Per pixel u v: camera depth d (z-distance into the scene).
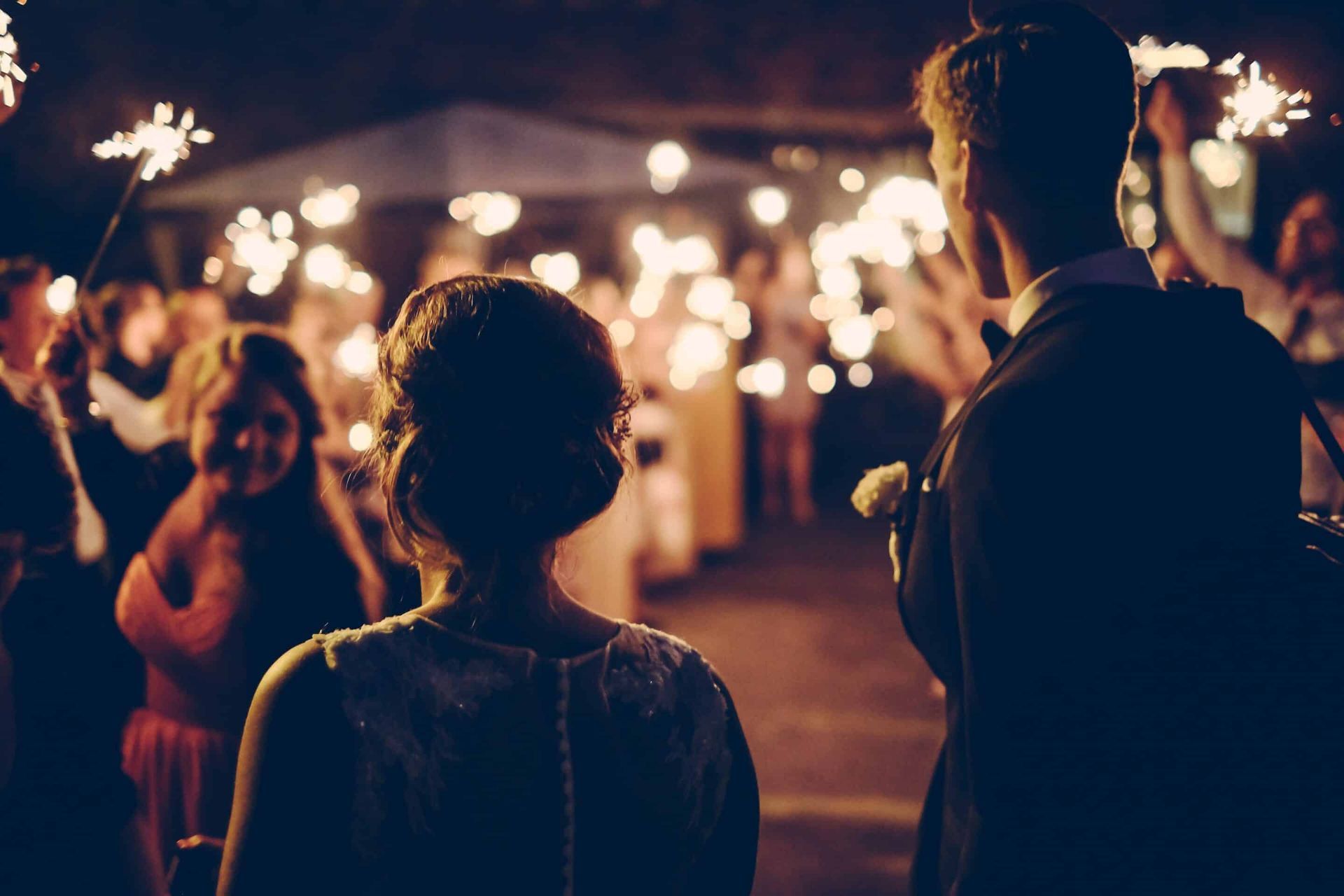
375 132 6.98
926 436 13.15
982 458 1.36
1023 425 1.34
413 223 8.84
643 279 8.07
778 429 10.24
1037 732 1.32
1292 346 3.07
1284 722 1.28
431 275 7.50
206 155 8.55
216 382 2.43
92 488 2.54
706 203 9.83
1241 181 3.55
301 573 2.43
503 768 1.14
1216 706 1.29
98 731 1.81
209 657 2.41
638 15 9.65
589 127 8.67
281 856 1.10
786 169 10.49
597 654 1.24
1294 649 1.29
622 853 1.19
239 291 5.91
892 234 5.91
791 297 9.94
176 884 1.65
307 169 6.88
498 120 6.96
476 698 1.15
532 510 1.20
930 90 1.59
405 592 1.62
